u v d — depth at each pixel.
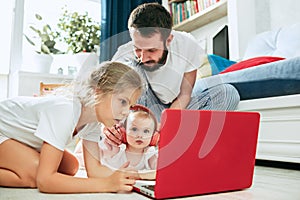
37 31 2.47
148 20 0.69
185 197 0.65
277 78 1.11
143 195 0.66
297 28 1.80
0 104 0.89
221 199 0.64
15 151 0.78
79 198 0.63
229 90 1.23
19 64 2.45
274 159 1.19
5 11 2.48
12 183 0.76
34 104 0.83
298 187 0.79
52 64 2.62
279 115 1.16
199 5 2.46
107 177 0.72
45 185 0.68
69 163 0.94
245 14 2.19
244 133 0.73
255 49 1.99
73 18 2.63
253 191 0.73
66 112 0.72
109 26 2.56
